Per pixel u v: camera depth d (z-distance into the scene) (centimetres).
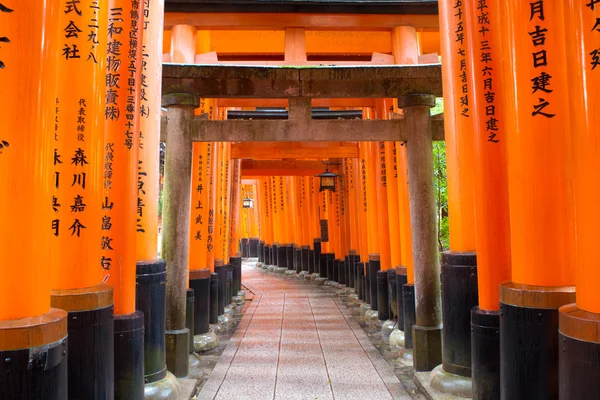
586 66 300
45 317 301
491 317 503
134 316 488
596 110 296
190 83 736
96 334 391
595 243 298
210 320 1037
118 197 496
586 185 302
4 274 292
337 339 966
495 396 497
